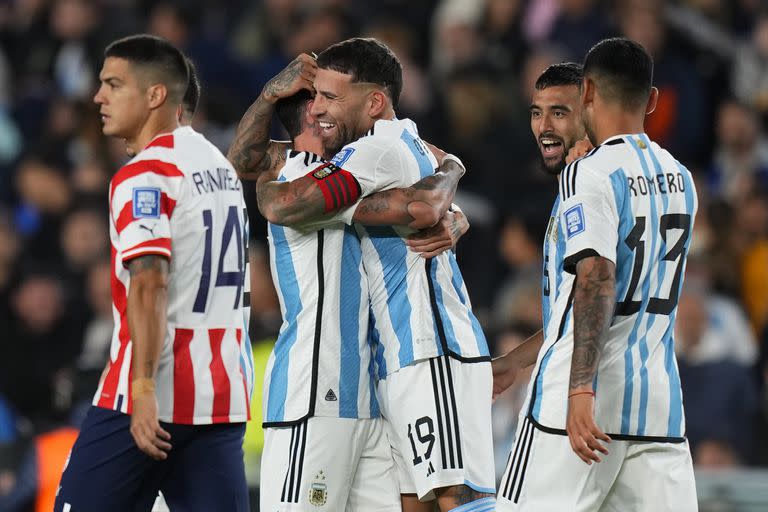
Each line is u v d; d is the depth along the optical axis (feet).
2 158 136.36
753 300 116.57
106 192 121.19
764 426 99.19
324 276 55.26
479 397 56.03
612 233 50.93
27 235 123.54
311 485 54.70
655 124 130.11
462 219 57.21
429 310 55.57
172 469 53.78
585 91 53.57
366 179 54.03
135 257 50.90
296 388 55.21
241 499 54.34
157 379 52.24
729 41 136.87
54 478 73.36
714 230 117.29
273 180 57.31
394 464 56.70
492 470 56.08
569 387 49.75
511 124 127.65
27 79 148.46
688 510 52.37
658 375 52.26
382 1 146.82
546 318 54.24
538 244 117.80
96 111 123.85
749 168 128.88
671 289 52.85
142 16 151.12
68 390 76.95
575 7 135.64
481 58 130.82
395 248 55.83
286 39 148.46
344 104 55.77
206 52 136.98
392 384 55.52
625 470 52.44
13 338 109.19
